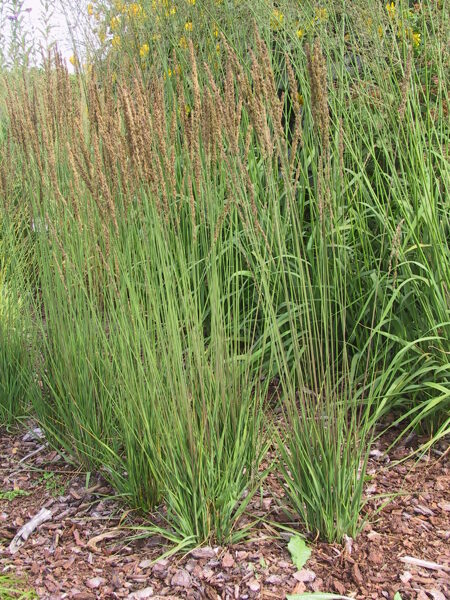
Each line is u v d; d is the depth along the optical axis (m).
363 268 3.38
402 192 3.30
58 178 3.07
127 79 3.75
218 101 2.15
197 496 2.30
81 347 2.80
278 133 2.01
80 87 3.46
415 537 2.30
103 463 2.71
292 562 2.19
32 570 2.29
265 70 1.98
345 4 3.51
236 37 3.99
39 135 3.08
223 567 2.19
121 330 2.38
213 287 2.31
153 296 2.28
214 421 2.33
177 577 2.17
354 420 2.23
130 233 2.41
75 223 2.84
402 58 3.50
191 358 2.29
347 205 3.48
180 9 4.16
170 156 2.36
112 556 2.34
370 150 3.21
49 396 3.22
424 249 3.05
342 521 2.28
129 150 2.19
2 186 3.34
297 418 2.23
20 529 2.54
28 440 3.31
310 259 3.30
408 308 3.10
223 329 2.36
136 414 2.45
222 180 2.99
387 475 2.71
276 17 3.59
